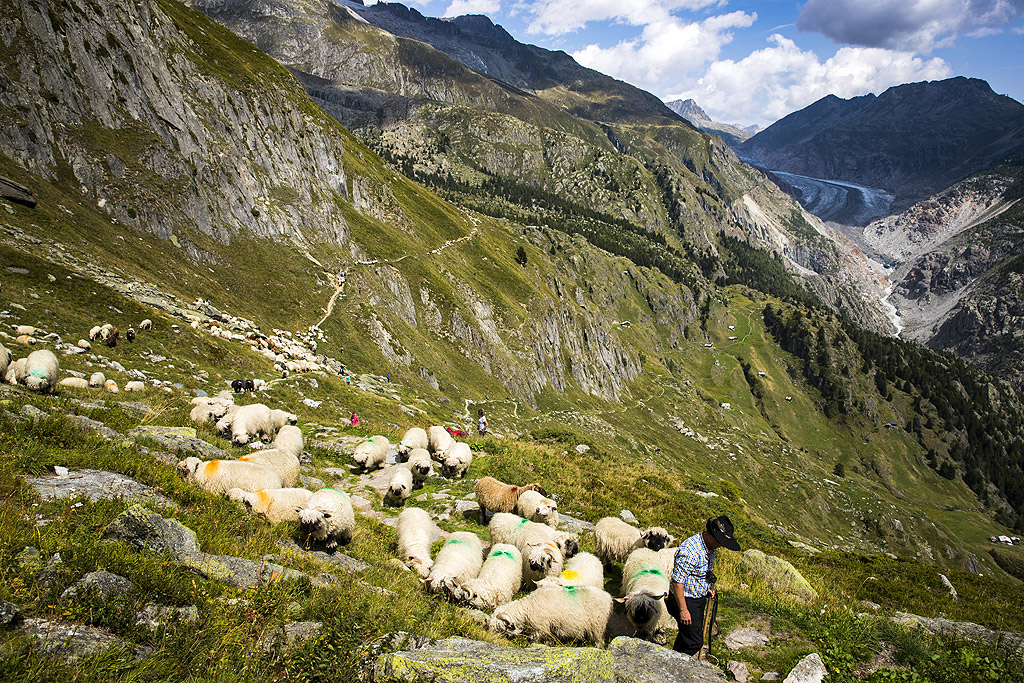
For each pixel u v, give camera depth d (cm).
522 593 1148
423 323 9550
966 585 1980
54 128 5331
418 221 12362
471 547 1218
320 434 2645
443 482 2055
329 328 6950
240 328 4988
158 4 7694
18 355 2238
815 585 1612
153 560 691
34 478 879
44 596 588
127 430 1424
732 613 1072
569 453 3031
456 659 632
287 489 1188
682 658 706
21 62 5256
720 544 800
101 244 4806
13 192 4278
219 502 1066
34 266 3209
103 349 2866
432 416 5250
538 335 13262
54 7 5697
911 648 916
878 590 1755
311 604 731
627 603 868
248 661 586
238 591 720
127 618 591
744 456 18438
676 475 3128
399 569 1098
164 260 5578
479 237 14950
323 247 8344
